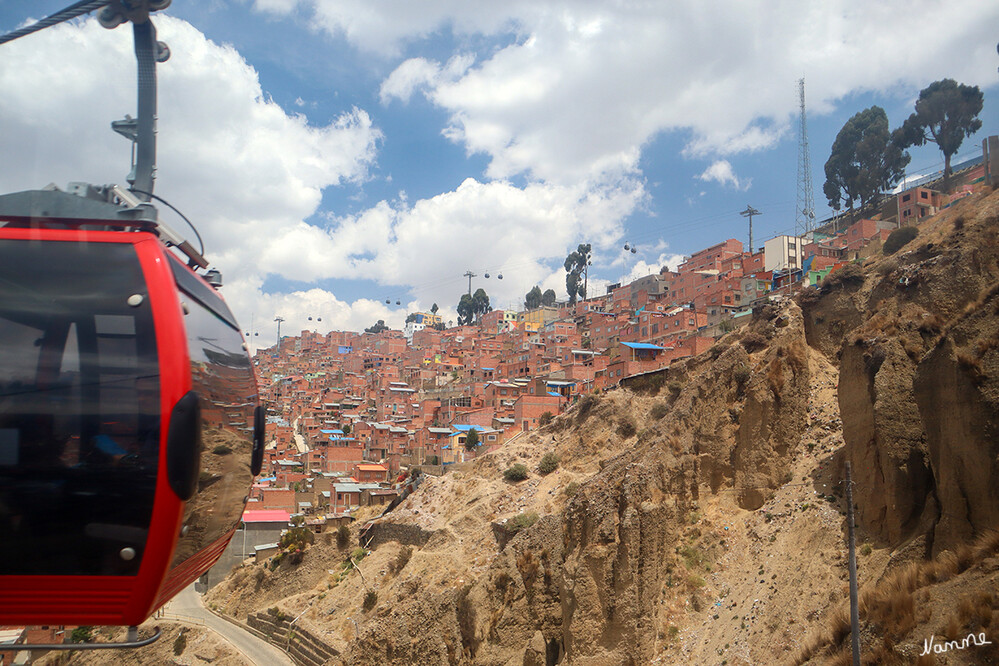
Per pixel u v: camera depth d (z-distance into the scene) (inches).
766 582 1333.7
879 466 1256.8
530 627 1654.8
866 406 1348.4
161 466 311.3
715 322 3398.1
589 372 3690.9
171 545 315.6
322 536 3309.5
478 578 1840.6
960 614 818.2
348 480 4072.3
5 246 327.9
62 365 314.5
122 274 332.5
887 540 1200.8
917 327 1326.3
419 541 2768.2
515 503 2539.4
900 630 888.3
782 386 1630.2
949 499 1037.2
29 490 303.3
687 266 5012.3
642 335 3754.9
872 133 4052.7
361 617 2578.7
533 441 2915.8
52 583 305.1
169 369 321.1
